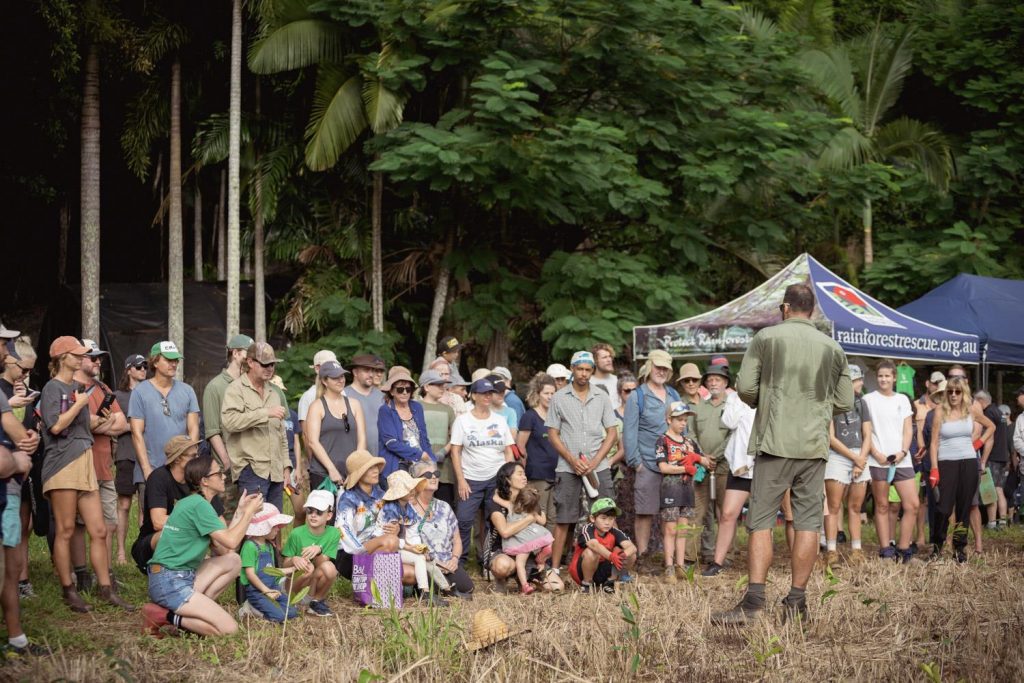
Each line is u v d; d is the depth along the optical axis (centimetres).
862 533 1331
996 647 654
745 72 2000
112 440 930
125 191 2431
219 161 2067
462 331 1944
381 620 688
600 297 1786
